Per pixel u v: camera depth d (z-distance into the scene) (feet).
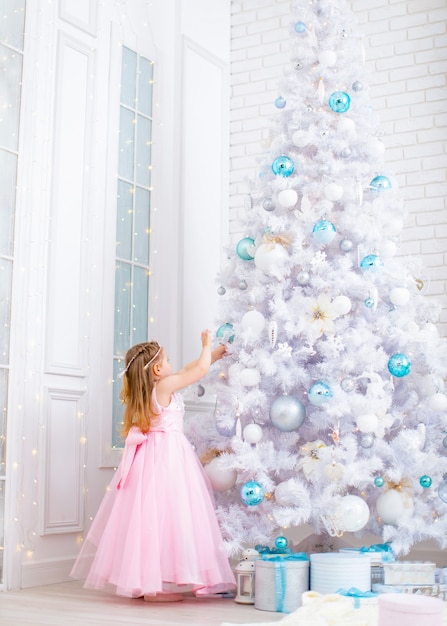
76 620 9.05
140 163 14.87
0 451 11.45
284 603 9.87
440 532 10.98
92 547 11.91
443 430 11.57
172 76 15.89
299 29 12.14
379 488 11.39
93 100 13.71
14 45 12.33
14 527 11.52
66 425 12.63
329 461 10.68
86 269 13.26
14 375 11.76
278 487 10.85
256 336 11.31
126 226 14.38
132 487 10.95
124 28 14.71
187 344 15.42
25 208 12.20
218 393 11.75
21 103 12.34
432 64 15.12
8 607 9.96
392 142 15.20
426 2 15.34
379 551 10.77
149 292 14.79
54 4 13.10
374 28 15.72
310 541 12.62
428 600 6.76
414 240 14.74
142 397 11.28
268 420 11.58
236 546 10.94
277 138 11.99
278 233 11.59
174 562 10.46
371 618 8.32
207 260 16.20
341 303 10.91
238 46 17.28
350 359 10.93
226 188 16.89
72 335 12.90
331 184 11.32
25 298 12.05
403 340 11.30
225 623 8.31
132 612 9.72
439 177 14.74
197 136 16.22
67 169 13.08
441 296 14.34
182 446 11.29
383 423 10.91
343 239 11.61
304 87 12.06
